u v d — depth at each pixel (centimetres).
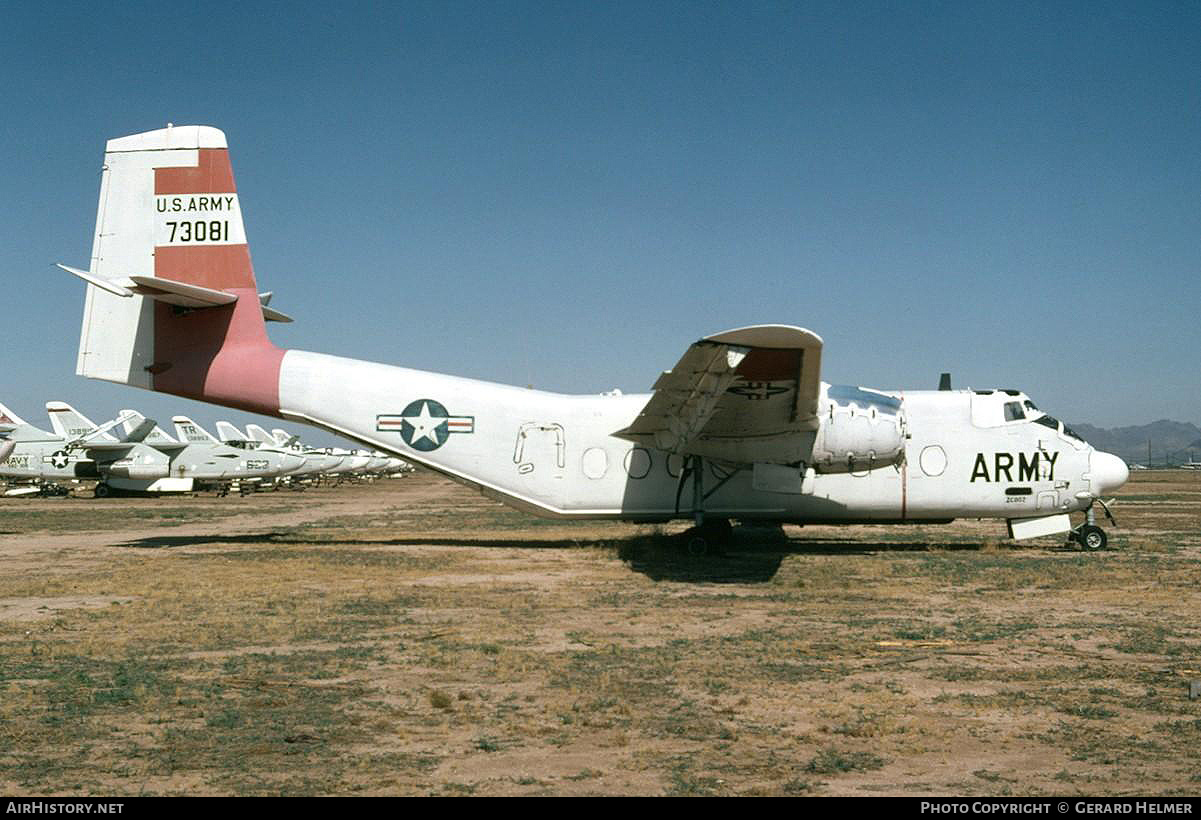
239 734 728
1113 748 688
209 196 2050
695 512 1972
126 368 2047
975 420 2005
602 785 616
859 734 724
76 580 1603
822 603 1344
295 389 2041
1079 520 3200
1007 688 861
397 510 4166
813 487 1912
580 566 1792
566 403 2047
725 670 933
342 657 995
